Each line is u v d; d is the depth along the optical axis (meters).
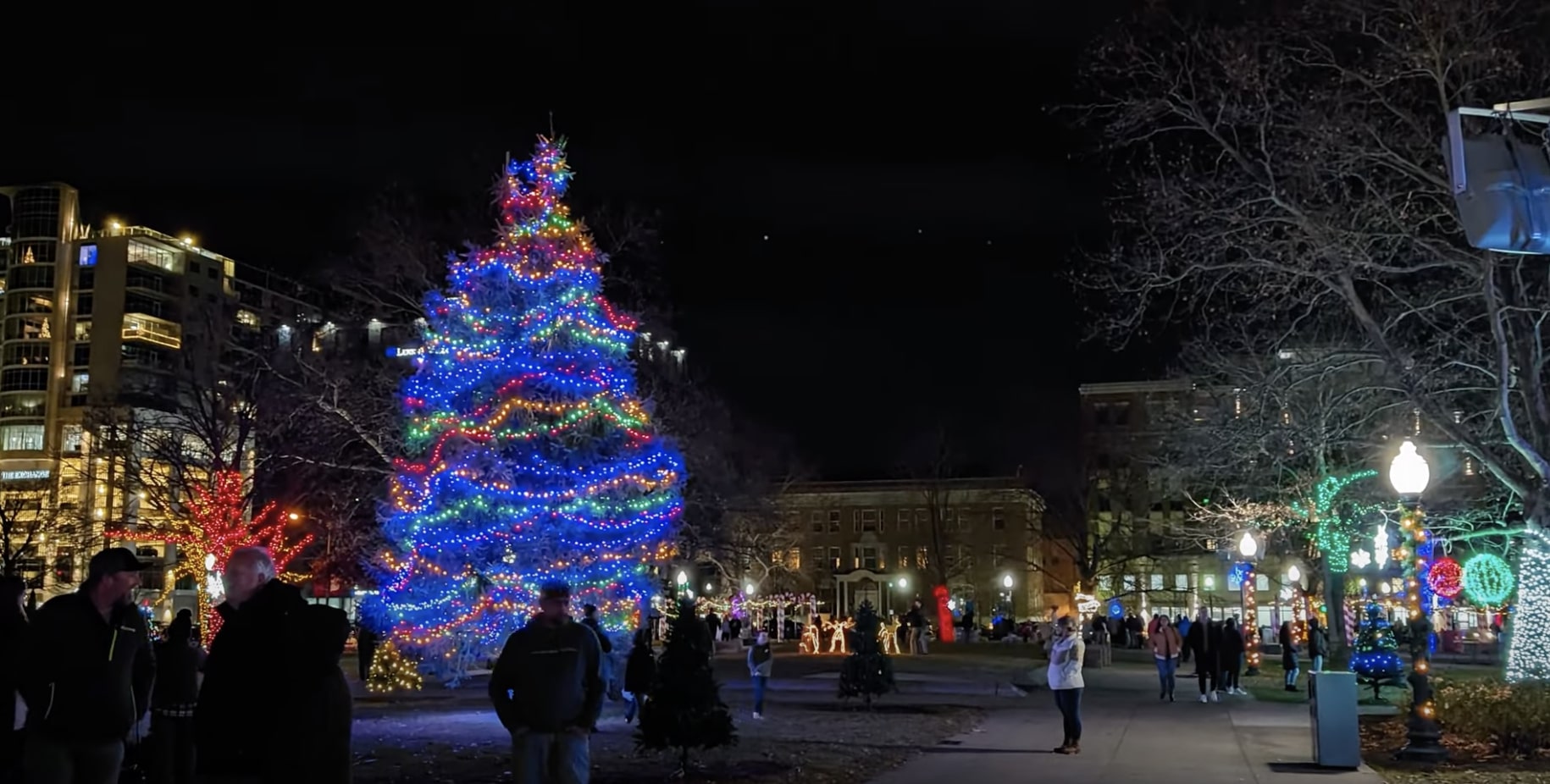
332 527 42.97
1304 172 19.39
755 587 68.00
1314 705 15.53
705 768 14.57
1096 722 21.22
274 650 6.00
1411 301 21.05
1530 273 20.20
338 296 39.31
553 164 25.52
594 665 9.20
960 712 22.64
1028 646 52.53
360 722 20.02
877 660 23.73
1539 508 19.61
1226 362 25.31
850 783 13.95
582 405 25.25
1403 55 18.45
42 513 72.69
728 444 58.88
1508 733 15.73
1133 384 77.50
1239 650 28.09
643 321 31.84
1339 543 33.62
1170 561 89.19
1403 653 40.62
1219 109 19.39
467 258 26.83
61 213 117.12
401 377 31.33
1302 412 23.91
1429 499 29.16
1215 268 20.12
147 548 75.19
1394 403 22.58
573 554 25.34
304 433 42.31
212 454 46.75
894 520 105.19
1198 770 15.08
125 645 8.17
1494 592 27.27
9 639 8.92
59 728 7.86
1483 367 21.59
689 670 13.99
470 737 17.88
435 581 25.36
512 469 25.16
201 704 6.04
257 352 40.31
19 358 114.31
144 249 115.88
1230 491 37.28
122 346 112.88
